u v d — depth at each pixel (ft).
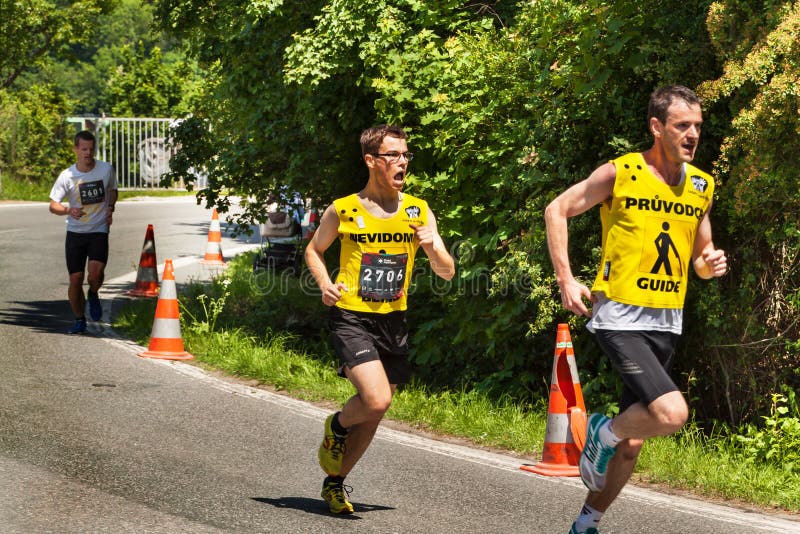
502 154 45.85
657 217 22.74
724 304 38.32
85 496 28.02
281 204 68.03
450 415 41.16
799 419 37.11
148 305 64.39
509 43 47.09
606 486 23.71
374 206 27.32
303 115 55.06
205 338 54.34
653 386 22.09
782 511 31.40
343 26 49.93
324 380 47.47
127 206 161.99
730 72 35.04
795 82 33.50
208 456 33.27
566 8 41.32
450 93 47.47
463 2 51.90
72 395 41.39
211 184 66.39
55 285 75.05
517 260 42.57
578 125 41.98
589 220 40.55
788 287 37.73
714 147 38.91
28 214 137.49
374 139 27.14
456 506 29.27
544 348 46.47
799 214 36.32
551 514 28.89
